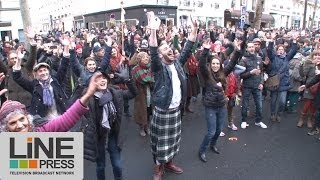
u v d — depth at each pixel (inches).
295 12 2005.4
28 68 203.0
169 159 167.5
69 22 1728.6
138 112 232.4
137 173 181.5
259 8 671.8
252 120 279.1
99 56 249.4
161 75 158.1
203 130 252.7
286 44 378.6
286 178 174.6
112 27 728.3
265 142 227.8
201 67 186.2
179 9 1140.5
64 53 188.1
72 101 160.6
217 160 197.8
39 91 169.3
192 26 175.0
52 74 196.4
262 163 193.5
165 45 156.6
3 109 84.7
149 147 218.5
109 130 143.4
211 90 187.8
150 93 230.2
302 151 211.9
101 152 147.6
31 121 87.6
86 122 138.0
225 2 1355.8
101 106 139.4
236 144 223.8
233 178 174.2
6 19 1230.9
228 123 261.9
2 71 199.6
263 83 270.1
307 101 255.3
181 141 229.6
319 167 188.5
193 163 193.3
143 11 847.7
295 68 284.2
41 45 295.1
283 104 272.8
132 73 227.5
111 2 1336.1
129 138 234.8
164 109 159.5
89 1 1492.4
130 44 392.2
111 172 182.5
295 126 264.1
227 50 283.6
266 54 270.8
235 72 244.2
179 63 166.6
